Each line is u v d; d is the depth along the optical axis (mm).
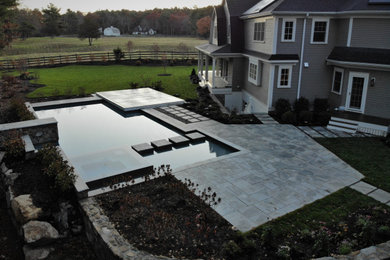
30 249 7246
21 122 12938
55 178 8547
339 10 15898
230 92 21328
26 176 9367
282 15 15750
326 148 12711
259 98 18516
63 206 8203
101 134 14375
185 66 35844
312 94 17344
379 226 7500
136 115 17703
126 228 7129
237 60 20906
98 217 7461
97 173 9859
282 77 16688
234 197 8805
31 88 23328
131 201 8062
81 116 17406
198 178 9875
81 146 12883
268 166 10883
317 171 10609
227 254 6367
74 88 23672
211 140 13625
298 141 13391
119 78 27797
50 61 34375
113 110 18734
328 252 6520
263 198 8805
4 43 38344
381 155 12047
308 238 6969
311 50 16578
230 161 11211
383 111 15055
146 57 42625
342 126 14922
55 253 7273
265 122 15867
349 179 10070
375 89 15023
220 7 22547
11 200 8375
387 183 9797
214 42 24141
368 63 14555
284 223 7637
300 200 8758
